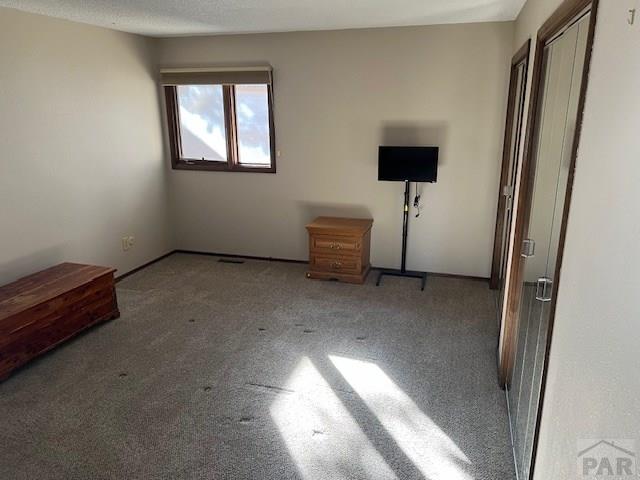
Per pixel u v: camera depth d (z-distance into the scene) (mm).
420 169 4199
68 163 3957
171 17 3689
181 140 5211
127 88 4559
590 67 1275
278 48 4539
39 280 3418
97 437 2418
